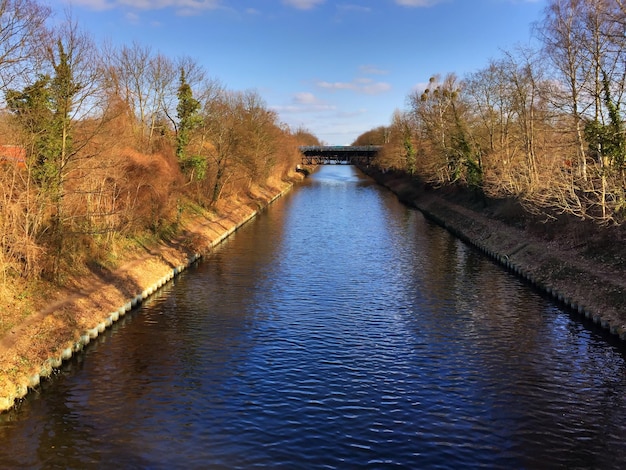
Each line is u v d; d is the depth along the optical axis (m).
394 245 44.75
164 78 52.81
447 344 21.50
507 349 21.00
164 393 17.05
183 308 26.61
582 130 32.75
